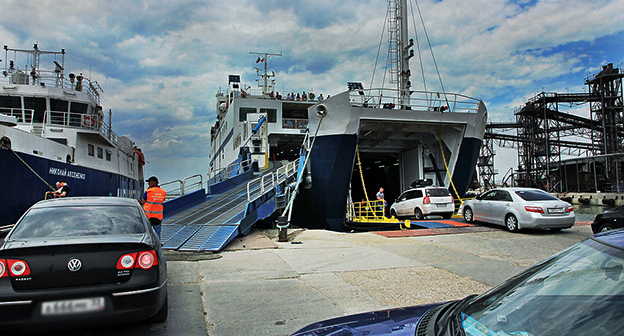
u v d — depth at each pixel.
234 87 33.62
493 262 7.55
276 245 9.66
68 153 18.81
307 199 18.81
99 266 3.46
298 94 33.47
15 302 3.19
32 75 21.59
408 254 8.49
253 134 23.52
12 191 14.27
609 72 43.16
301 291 5.57
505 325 1.81
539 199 11.57
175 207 15.12
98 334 3.92
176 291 5.52
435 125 18.14
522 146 52.28
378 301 5.09
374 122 17.22
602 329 1.52
